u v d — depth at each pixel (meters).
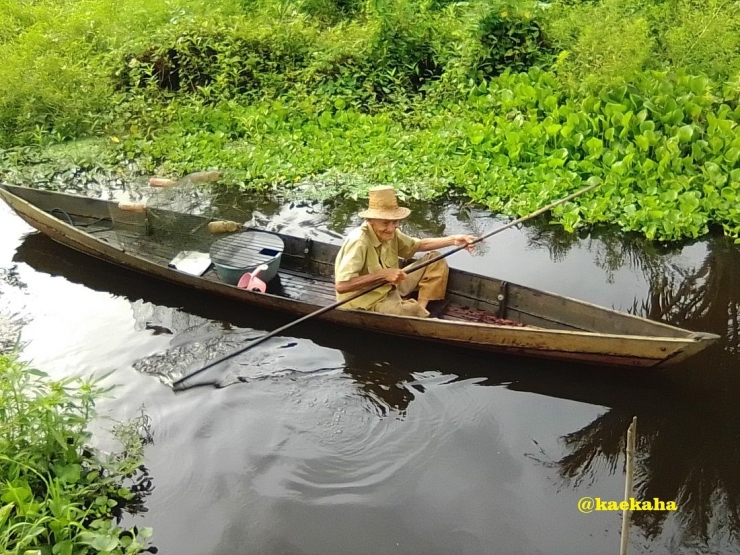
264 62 10.37
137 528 3.96
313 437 4.60
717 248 6.70
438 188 8.06
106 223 7.22
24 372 4.20
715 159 7.43
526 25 9.69
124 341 5.61
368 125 9.27
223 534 3.92
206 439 4.59
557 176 7.73
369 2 10.71
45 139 9.46
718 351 5.34
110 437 4.61
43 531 3.59
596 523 3.97
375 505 4.09
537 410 4.84
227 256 6.11
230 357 5.24
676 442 4.54
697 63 8.93
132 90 9.91
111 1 12.07
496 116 8.88
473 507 4.07
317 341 5.62
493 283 5.65
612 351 4.73
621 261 6.65
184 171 8.63
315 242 6.31
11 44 11.01
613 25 9.06
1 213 7.85
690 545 3.84
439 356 5.37
